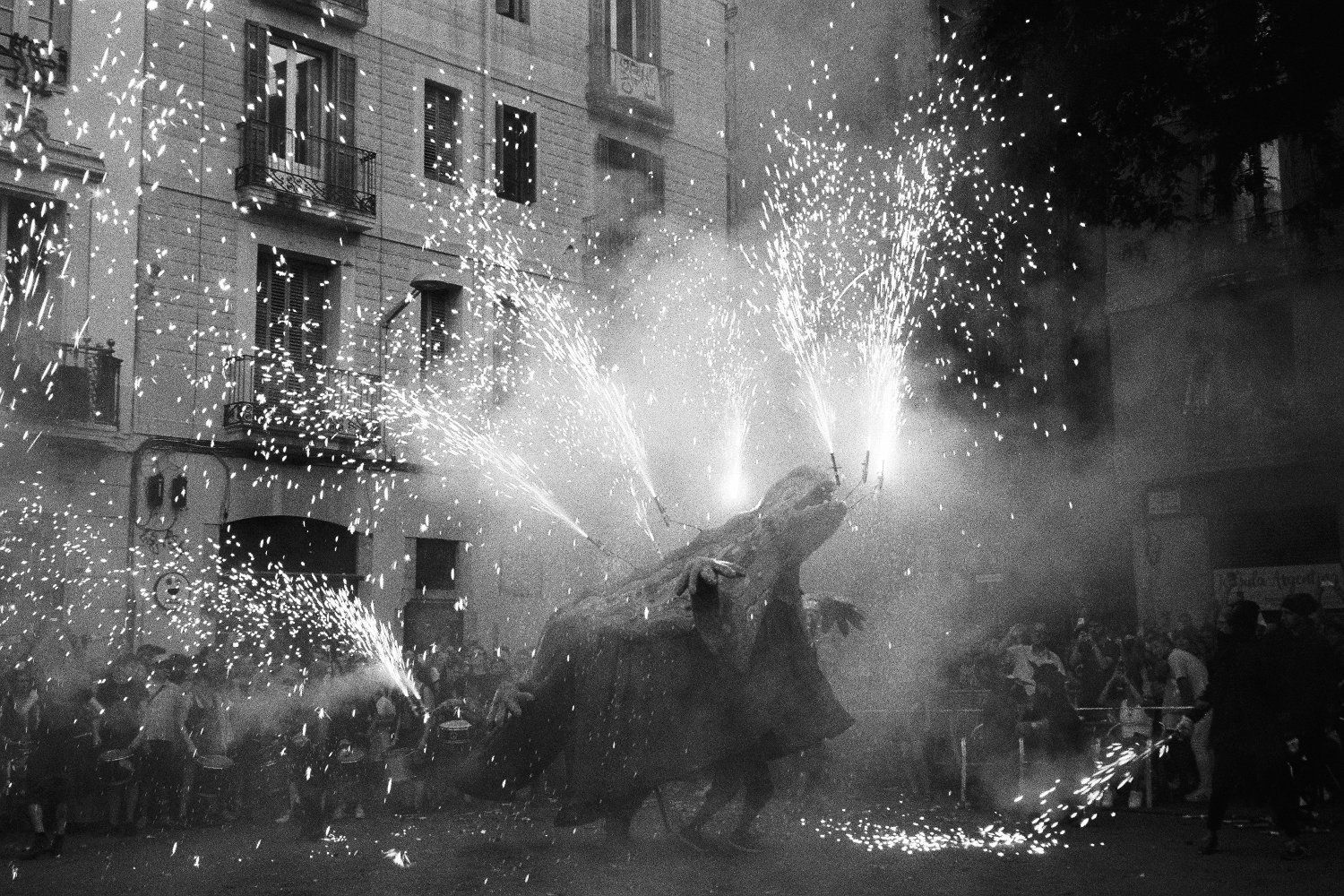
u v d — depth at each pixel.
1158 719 14.29
